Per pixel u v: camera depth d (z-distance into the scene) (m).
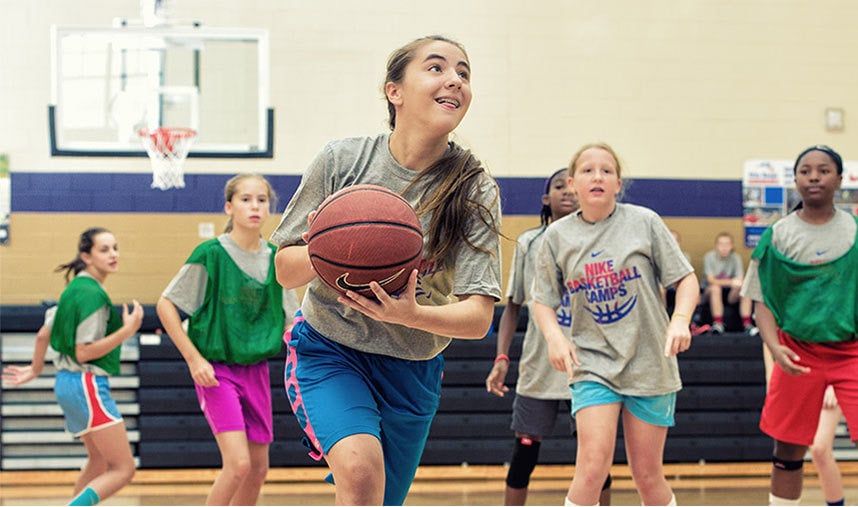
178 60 8.18
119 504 5.68
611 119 8.60
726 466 7.21
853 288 3.84
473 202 2.22
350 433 2.15
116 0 8.23
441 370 2.54
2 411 7.09
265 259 4.11
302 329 2.42
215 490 3.82
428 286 2.34
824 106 8.79
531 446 4.31
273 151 8.25
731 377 7.37
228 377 3.96
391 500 2.55
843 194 8.79
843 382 3.84
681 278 3.26
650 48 8.65
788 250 3.92
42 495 6.19
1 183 8.00
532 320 4.27
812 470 6.97
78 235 8.02
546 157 8.52
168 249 8.09
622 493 5.97
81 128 8.06
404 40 8.42
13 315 7.14
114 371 4.57
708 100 8.69
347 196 1.98
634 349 3.24
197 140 8.16
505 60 8.52
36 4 8.15
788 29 8.77
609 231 3.34
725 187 8.69
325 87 8.33
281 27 8.34
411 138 2.27
